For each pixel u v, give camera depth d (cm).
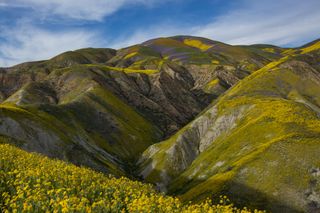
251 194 8694
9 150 2756
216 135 13612
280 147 9481
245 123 12606
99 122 16562
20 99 19000
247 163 9481
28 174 2020
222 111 14338
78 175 2219
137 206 1659
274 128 10888
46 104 15162
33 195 1689
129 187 2098
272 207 8225
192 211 1720
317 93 15500
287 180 8588
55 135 10844
